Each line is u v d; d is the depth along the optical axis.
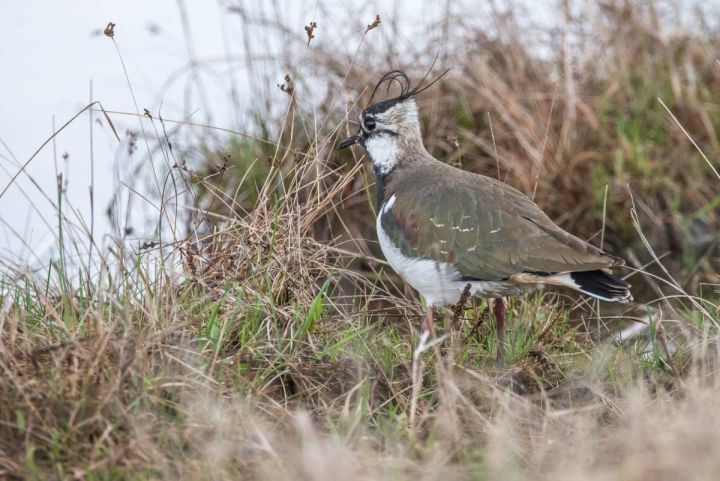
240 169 16.27
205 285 10.78
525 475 8.09
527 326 11.73
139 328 9.95
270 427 9.05
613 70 16.77
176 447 8.53
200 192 16.17
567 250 10.42
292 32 17.20
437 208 11.01
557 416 9.15
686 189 15.68
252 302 10.84
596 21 17.27
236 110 17.19
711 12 17.83
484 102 16.45
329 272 12.27
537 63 16.95
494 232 10.65
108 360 9.16
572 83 16.02
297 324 10.81
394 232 11.30
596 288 10.32
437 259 10.82
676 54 17.20
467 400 9.37
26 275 10.91
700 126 16.08
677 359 10.68
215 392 9.24
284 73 17.05
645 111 16.39
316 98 16.20
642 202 15.59
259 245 11.55
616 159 15.65
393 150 12.19
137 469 8.20
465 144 16.33
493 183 11.29
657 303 13.59
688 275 14.44
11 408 8.55
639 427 8.39
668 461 7.81
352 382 10.05
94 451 8.23
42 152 17.23
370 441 8.88
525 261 10.47
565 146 15.69
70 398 8.66
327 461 8.05
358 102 16.45
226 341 10.27
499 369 10.55
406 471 8.34
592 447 8.51
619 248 15.40
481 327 11.59
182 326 9.90
